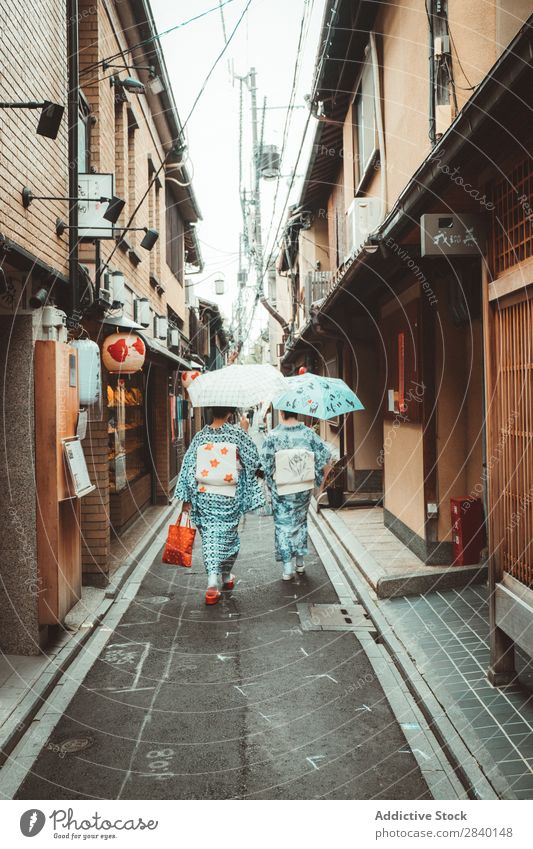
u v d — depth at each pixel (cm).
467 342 787
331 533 1061
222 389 702
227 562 738
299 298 2217
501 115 369
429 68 694
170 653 570
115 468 1031
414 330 823
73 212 662
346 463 1377
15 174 516
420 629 593
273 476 794
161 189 1492
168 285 1656
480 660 515
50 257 607
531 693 452
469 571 712
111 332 842
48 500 558
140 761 392
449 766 380
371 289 1029
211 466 698
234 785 365
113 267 913
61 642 580
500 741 388
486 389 477
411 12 812
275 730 429
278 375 752
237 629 628
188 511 732
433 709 436
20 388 561
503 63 321
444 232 471
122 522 1073
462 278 735
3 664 530
